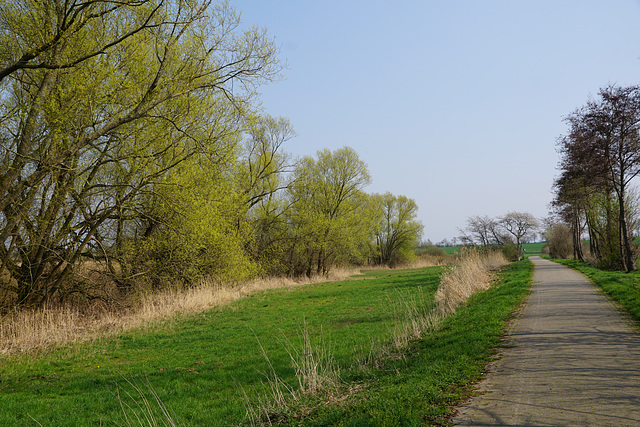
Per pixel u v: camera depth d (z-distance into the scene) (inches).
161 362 450.0
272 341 528.4
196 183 815.7
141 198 760.3
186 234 791.7
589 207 1341.0
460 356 321.1
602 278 831.7
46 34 495.8
